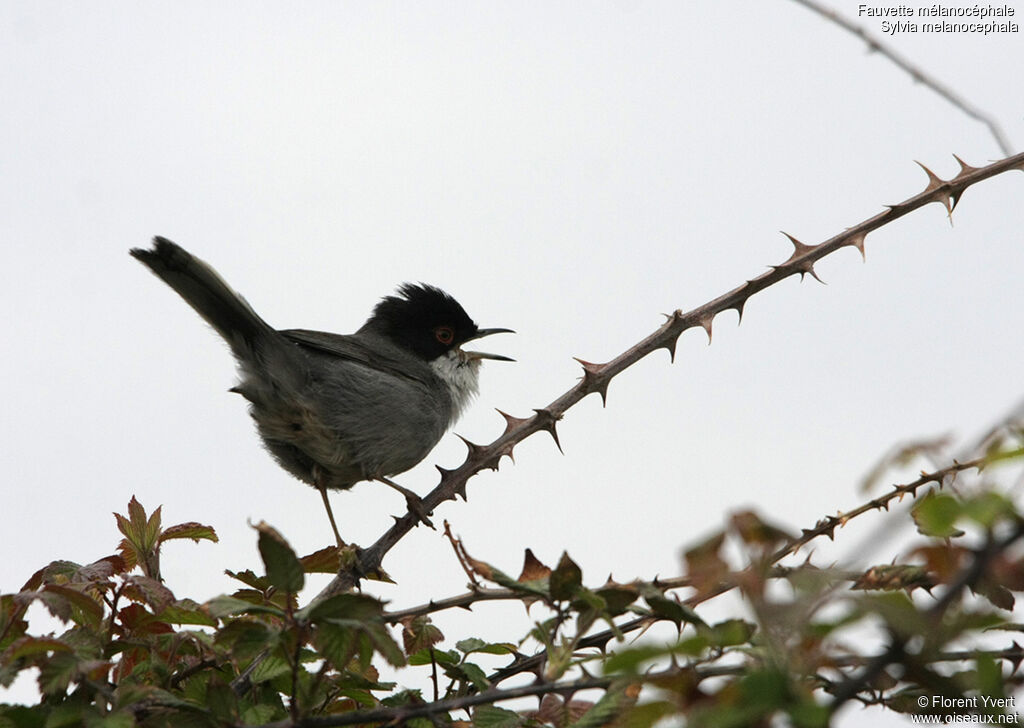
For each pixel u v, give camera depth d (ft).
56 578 23.73
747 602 13.50
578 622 19.03
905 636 12.92
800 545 22.75
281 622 21.77
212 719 19.77
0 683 20.62
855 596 13.16
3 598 21.15
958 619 12.94
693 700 14.23
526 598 19.76
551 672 18.47
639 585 18.71
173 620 23.71
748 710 12.62
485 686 22.61
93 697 20.48
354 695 22.84
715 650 15.61
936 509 12.38
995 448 12.53
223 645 19.39
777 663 13.26
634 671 14.62
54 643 19.60
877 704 17.02
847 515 22.85
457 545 20.24
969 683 15.78
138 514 25.50
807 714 12.37
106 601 23.67
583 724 17.47
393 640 17.90
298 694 22.21
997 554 12.46
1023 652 16.84
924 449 12.65
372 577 28.68
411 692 20.77
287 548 17.98
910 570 18.65
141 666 22.67
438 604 21.42
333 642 18.42
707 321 30.07
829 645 13.26
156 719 20.20
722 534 13.44
